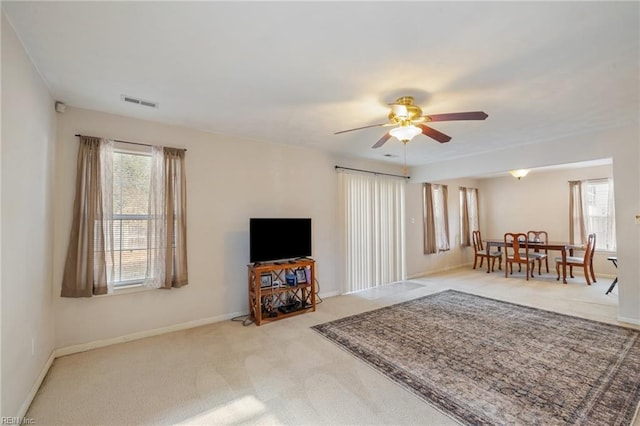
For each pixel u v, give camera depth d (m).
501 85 2.54
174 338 3.29
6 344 1.75
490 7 1.59
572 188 6.75
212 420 1.97
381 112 3.15
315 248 4.88
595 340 3.13
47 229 2.59
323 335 3.35
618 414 1.97
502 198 8.05
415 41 1.91
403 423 1.92
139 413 2.04
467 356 2.82
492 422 1.91
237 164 4.06
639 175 3.55
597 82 2.49
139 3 1.55
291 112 3.16
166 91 2.64
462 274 6.87
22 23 1.72
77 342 2.95
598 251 6.43
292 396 2.22
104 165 3.08
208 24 1.73
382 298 4.90
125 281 3.22
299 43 1.93
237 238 4.04
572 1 1.54
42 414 2.02
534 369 2.57
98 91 2.63
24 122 2.00
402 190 6.28
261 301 4.04
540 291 5.26
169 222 3.38
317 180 4.92
